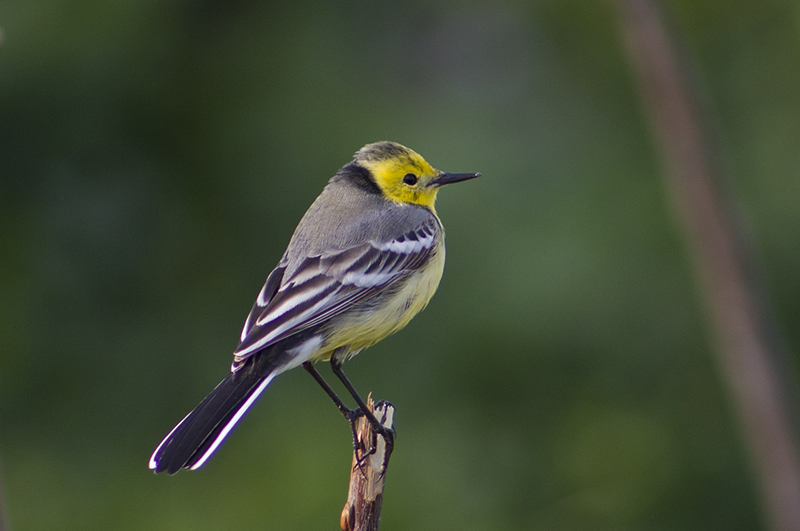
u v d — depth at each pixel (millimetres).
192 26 12531
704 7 13422
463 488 12445
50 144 12328
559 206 12594
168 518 12219
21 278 12602
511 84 13844
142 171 12844
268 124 12570
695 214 6539
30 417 12797
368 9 13266
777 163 12664
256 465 12391
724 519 12711
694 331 12531
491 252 12500
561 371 12734
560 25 13867
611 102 13266
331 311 8719
